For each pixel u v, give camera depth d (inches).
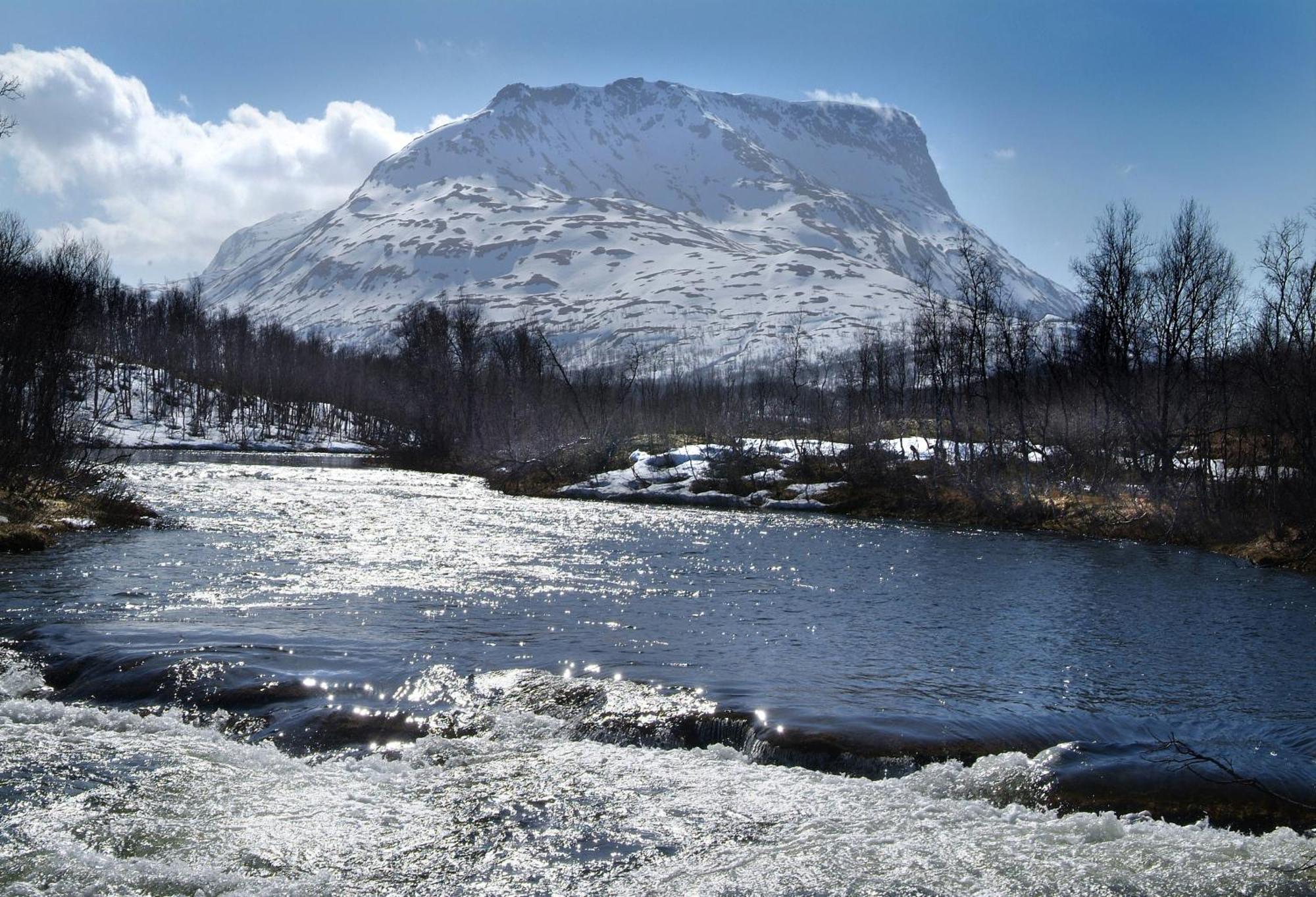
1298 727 577.0
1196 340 1942.7
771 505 1971.0
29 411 1438.2
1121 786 476.1
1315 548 1299.2
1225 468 1601.9
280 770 478.0
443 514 1660.9
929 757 513.7
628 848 398.6
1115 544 1520.7
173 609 800.3
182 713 559.2
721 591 989.8
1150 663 733.3
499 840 403.5
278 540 1243.2
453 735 533.6
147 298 6215.6
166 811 422.3
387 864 382.3
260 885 362.3
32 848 384.2
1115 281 2086.6
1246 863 384.2
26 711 539.5
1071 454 1959.9
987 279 2471.7
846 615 887.1
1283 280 1706.4
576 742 527.5
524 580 1010.7
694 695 599.5
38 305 1552.7
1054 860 387.2
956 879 371.9
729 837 409.7
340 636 724.7
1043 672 697.6
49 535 1154.7
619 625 807.1
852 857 390.0
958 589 1054.4
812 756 515.8
